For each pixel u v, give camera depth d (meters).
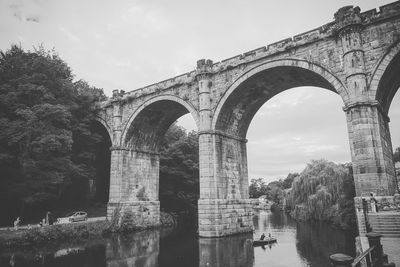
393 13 24.47
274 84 33.16
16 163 36.12
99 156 53.00
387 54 24.39
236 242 29.50
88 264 22.62
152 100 39.28
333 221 41.00
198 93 34.78
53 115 36.25
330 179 43.16
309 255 24.59
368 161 23.08
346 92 25.58
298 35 29.14
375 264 10.41
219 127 33.59
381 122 25.19
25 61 39.03
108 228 37.41
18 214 40.72
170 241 32.31
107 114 43.94
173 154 57.00
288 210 74.50
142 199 42.66
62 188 42.84
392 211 20.78
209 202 31.03
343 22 25.89
